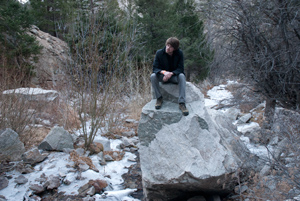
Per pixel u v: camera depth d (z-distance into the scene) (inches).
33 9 560.1
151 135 130.0
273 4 153.9
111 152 173.9
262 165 137.0
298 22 149.6
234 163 116.6
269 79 162.7
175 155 117.4
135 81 291.3
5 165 138.9
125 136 211.2
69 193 124.6
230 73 193.0
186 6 458.3
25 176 132.4
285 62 156.9
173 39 130.5
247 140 185.0
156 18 447.8
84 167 144.3
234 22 166.9
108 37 211.2
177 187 115.8
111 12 273.7
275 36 158.2
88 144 168.1
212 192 120.4
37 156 146.3
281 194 104.2
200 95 138.9
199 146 119.2
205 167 110.3
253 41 157.8
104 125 212.5
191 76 517.3
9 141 144.8
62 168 142.3
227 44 181.9
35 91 235.0
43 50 430.3
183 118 127.3
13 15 363.6
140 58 353.4
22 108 173.0
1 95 171.9
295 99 164.7
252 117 241.4
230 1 161.5
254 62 164.9
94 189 127.9
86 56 171.8
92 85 170.4
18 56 329.7
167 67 138.8
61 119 214.2
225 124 159.6
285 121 137.3
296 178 104.8
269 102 189.0
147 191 122.7
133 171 155.6
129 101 276.5
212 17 180.2
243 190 119.5
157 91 136.3
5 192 118.3
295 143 119.9
